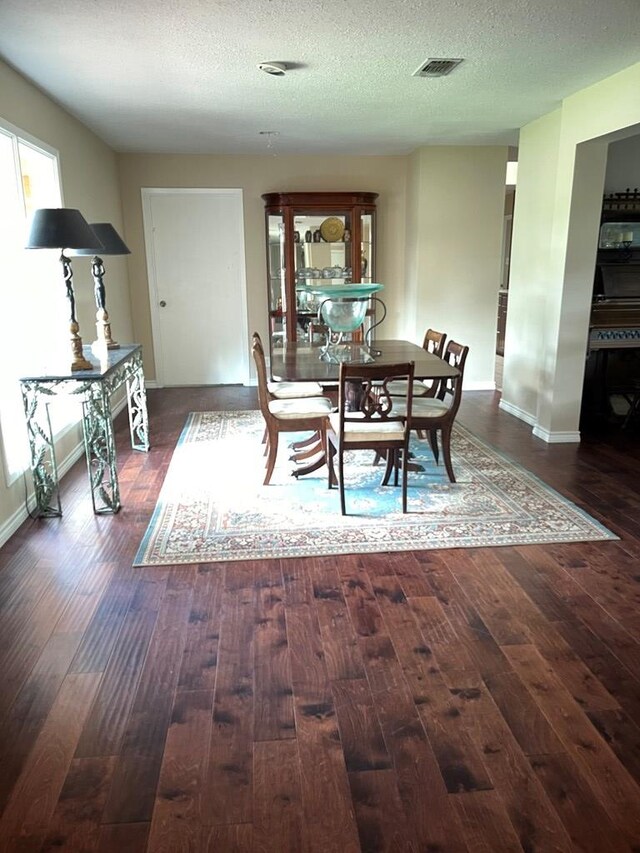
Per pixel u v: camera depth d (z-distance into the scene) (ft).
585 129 12.81
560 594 8.24
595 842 4.77
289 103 13.62
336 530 10.13
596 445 14.79
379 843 4.77
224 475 12.76
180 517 10.68
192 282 21.17
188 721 6.01
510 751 5.64
